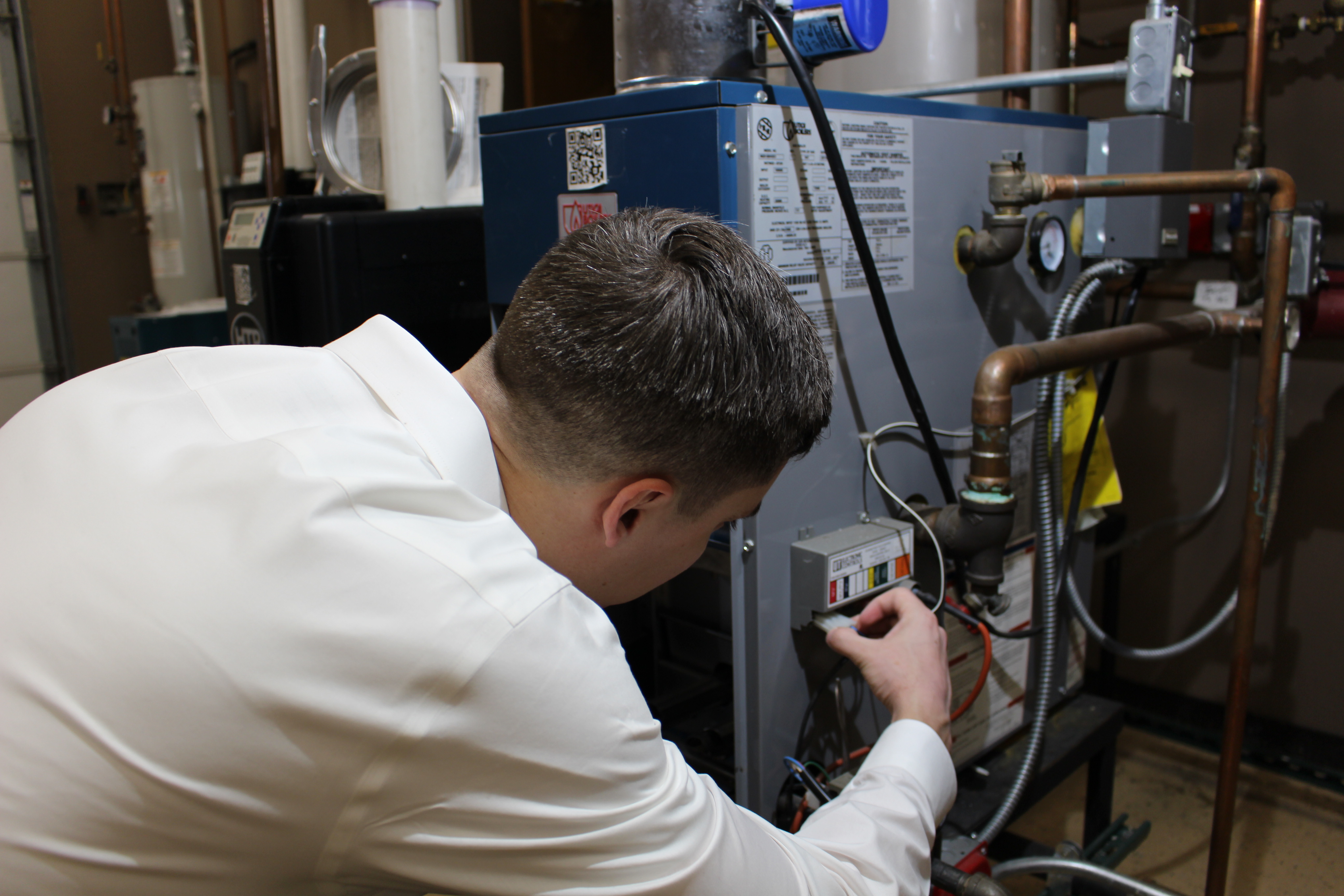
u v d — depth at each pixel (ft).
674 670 4.14
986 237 3.41
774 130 2.71
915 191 3.23
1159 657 4.62
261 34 6.70
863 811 2.10
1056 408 3.73
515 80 7.88
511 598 1.45
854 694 3.40
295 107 6.69
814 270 2.90
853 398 3.14
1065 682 4.47
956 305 3.50
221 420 1.68
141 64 8.96
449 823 1.44
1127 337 3.51
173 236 7.96
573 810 1.47
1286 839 5.08
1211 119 5.32
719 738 3.55
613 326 1.58
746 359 1.63
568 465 1.70
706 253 1.67
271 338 4.03
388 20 4.31
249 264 4.04
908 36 4.21
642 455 1.64
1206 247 5.05
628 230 1.75
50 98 8.57
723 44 2.96
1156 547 5.94
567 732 1.44
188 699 1.33
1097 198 3.87
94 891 1.38
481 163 3.39
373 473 1.52
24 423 1.76
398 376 1.83
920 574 3.50
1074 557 4.41
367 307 3.96
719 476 1.72
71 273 8.84
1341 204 4.95
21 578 1.45
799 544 3.02
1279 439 4.19
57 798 1.34
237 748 1.34
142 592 1.38
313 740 1.35
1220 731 5.81
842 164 2.81
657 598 4.13
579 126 3.01
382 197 4.58
